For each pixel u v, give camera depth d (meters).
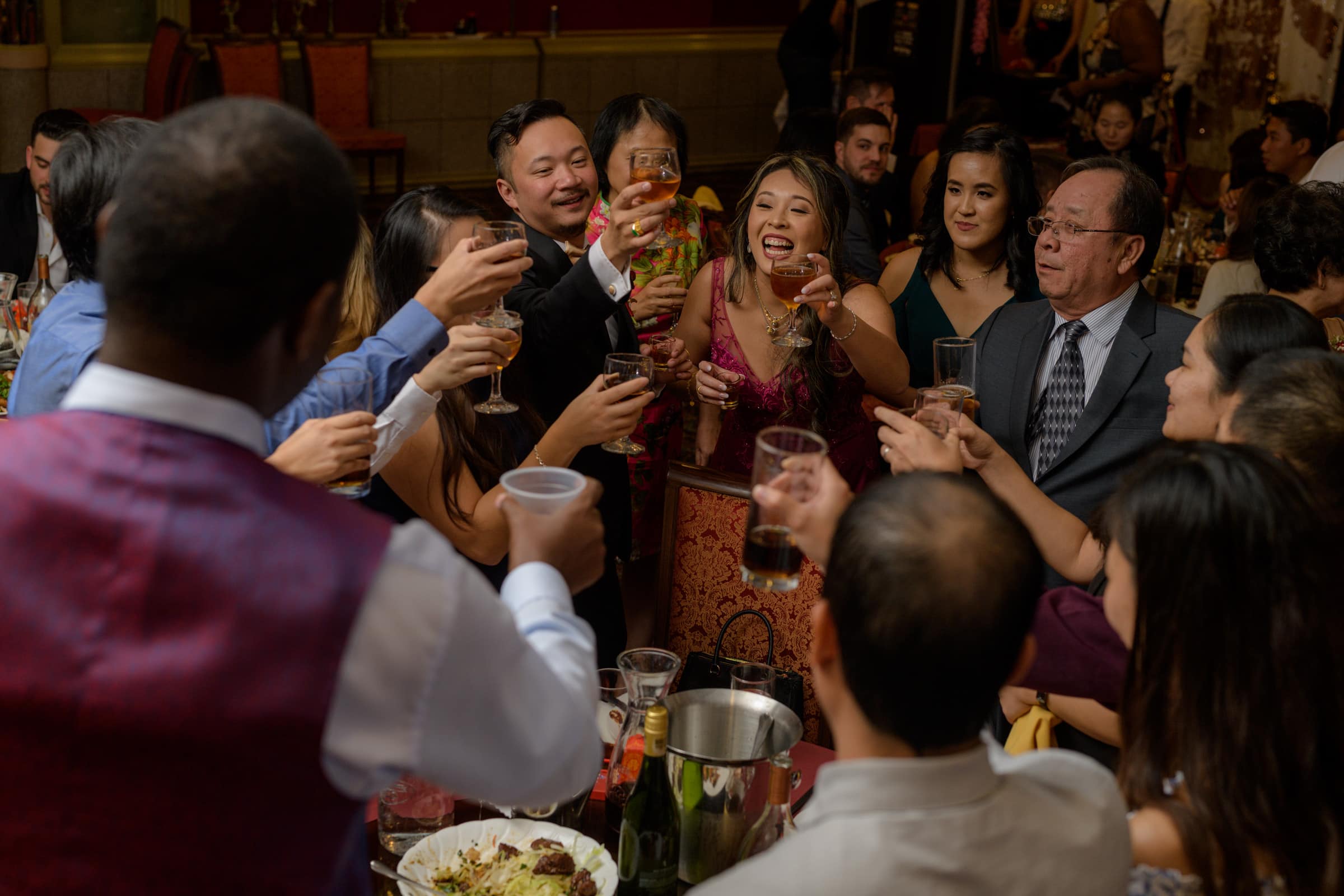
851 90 5.88
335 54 8.99
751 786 1.56
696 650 2.35
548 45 10.31
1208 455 1.18
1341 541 1.15
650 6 10.80
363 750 0.92
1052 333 2.54
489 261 1.79
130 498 0.91
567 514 1.18
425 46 9.73
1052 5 8.41
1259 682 1.12
